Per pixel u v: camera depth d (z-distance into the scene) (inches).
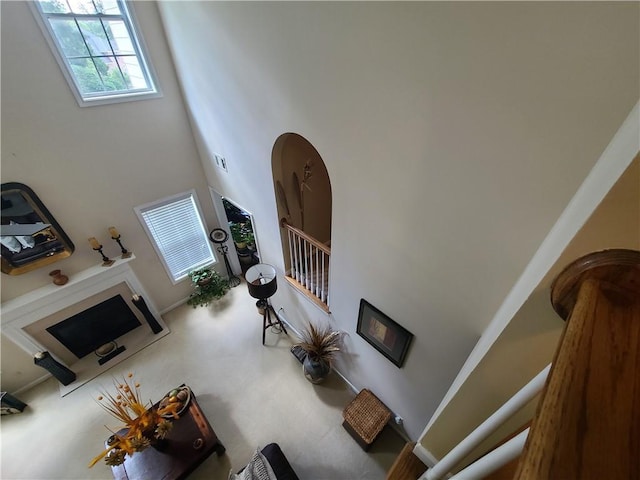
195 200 159.5
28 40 92.8
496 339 40.1
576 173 36.0
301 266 121.3
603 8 27.8
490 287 54.2
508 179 42.7
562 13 30.2
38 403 132.0
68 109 107.1
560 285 27.9
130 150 127.5
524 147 39.1
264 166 99.0
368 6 45.6
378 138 56.5
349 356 117.0
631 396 14.7
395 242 66.8
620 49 28.3
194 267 180.2
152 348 154.4
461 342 67.2
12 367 130.3
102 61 110.0
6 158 101.1
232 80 88.4
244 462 110.1
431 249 60.0
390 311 81.6
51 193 114.3
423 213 57.1
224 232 171.9
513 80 36.4
